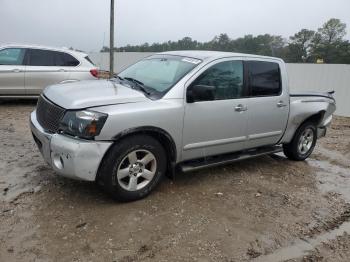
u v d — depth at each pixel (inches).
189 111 190.5
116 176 171.5
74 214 165.8
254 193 207.6
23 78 397.1
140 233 155.9
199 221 170.2
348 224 184.9
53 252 138.9
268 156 280.5
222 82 207.3
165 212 174.9
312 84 715.4
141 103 176.7
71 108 165.6
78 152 159.8
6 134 287.1
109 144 166.1
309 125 267.7
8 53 396.8
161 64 216.7
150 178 185.2
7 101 433.7
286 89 242.5
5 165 217.9
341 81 672.4
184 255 144.6
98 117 162.2
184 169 197.2
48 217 161.8
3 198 175.9
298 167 262.4
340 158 301.7
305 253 155.6
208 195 198.4
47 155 173.3
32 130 192.2
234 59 215.3
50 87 200.5
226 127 209.0
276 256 151.2
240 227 169.5
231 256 147.6
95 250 142.1
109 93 180.1
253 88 223.0
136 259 139.2
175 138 188.2
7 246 140.2
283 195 209.8
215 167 241.6
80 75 422.0
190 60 207.0
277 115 237.3
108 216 166.2
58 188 189.9
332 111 285.3
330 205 204.4
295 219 183.5
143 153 180.9
